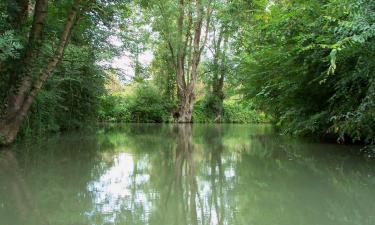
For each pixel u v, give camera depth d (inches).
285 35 358.3
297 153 293.0
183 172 209.0
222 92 1278.3
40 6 307.4
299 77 358.0
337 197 147.3
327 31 293.9
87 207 132.5
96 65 529.7
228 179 187.5
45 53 348.2
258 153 296.8
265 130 692.7
